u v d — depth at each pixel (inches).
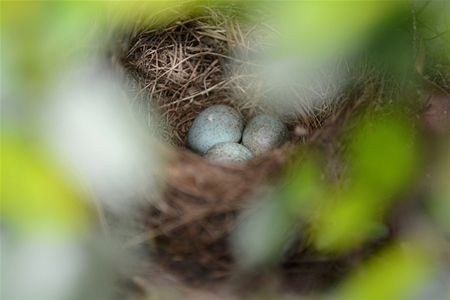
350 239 6.0
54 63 4.6
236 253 8.2
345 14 3.9
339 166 6.9
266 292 8.0
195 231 9.7
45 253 5.0
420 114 6.6
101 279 5.7
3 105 4.5
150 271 8.7
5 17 4.3
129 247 8.2
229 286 8.7
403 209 5.6
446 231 5.5
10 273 4.9
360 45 4.3
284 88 5.5
